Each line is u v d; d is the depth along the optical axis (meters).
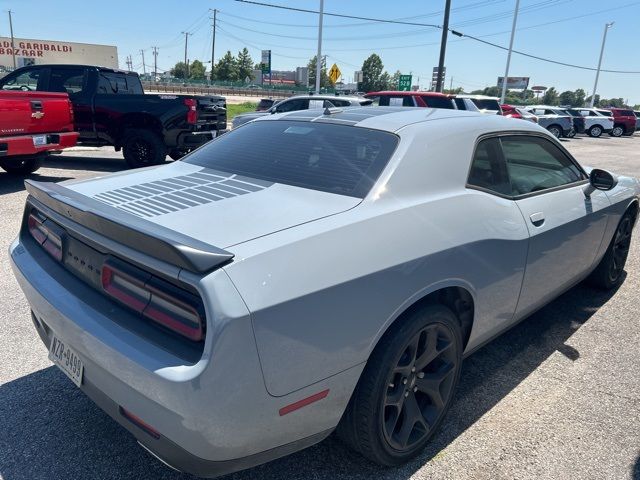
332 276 1.93
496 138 3.00
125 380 1.84
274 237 1.94
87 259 2.19
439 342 2.48
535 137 3.35
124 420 1.98
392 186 2.37
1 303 3.98
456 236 2.43
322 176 2.48
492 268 2.66
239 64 106.38
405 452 2.43
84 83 10.22
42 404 2.82
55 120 7.90
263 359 1.76
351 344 2.02
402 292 2.16
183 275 1.75
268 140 2.99
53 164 10.88
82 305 2.08
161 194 2.41
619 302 4.47
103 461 2.43
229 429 1.76
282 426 1.91
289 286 1.82
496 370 3.34
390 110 3.20
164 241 1.71
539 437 2.69
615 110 33.38
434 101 14.66
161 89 56.88
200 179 2.64
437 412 2.56
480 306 2.67
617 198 4.07
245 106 37.47
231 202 2.27
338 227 2.06
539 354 3.56
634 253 6.00
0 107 6.94
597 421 2.83
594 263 4.12
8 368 3.14
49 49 68.31
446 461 2.50
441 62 26.19
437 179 2.54
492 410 2.91
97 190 2.52
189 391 1.68
